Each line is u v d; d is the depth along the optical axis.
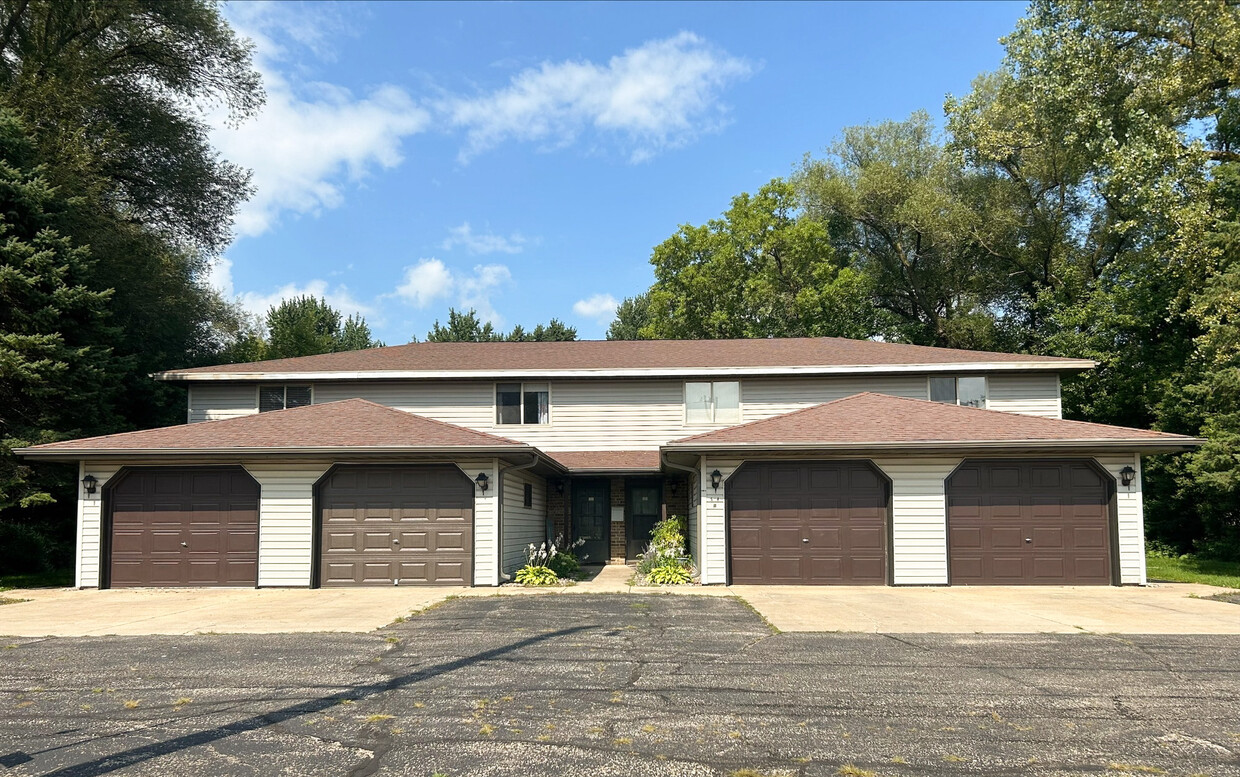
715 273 34.78
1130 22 23.09
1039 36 24.36
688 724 5.39
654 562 15.34
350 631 9.10
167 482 13.91
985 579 13.94
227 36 25.36
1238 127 23.36
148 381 21.06
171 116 25.58
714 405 19.83
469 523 13.77
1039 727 5.33
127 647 8.22
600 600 11.83
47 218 17.50
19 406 16.55
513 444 13.54
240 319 36.25
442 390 19.83
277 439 13.73
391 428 14.40
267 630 9.20
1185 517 22.00
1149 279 24.41
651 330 36.69
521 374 19.53
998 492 14.14
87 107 21.75
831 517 14.19
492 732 5.22
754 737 5.11
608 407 19.88
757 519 14.23
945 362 19.28
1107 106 24.27
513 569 15.30
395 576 13.67
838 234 37.19
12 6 21.89
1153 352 24.39
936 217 32.12
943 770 4.51
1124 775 4.45
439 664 7.29
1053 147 27.66
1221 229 20.16
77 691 6.34
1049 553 14.01
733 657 7.61
